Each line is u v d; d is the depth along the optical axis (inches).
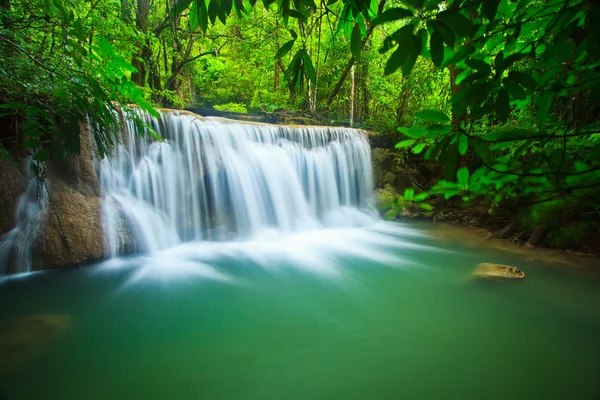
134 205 294.8
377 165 507.8
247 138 384.8
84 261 253.4
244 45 642.2
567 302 211.9
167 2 149.5
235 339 167.6
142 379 137.5
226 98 874.1
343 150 469.7
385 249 327.0
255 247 326.6
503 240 345.1
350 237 372.2
